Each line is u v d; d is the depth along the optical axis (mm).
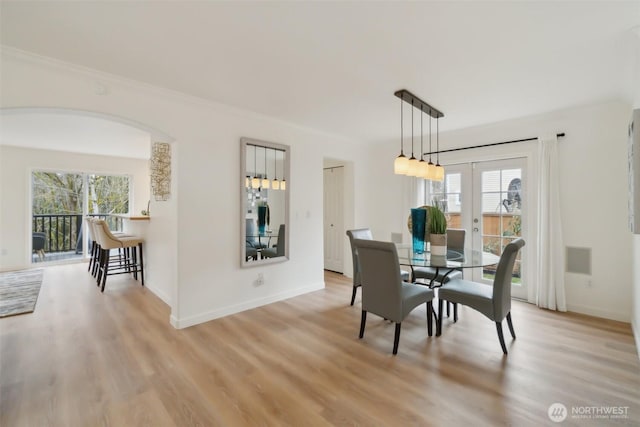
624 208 3062
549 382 2006
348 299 3865
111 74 2438
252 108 3287
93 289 4254
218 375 2107
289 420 1671
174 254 2975
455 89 2752
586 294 3291
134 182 6730
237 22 1763
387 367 2213
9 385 1967
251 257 3471
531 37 1907
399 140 4855
